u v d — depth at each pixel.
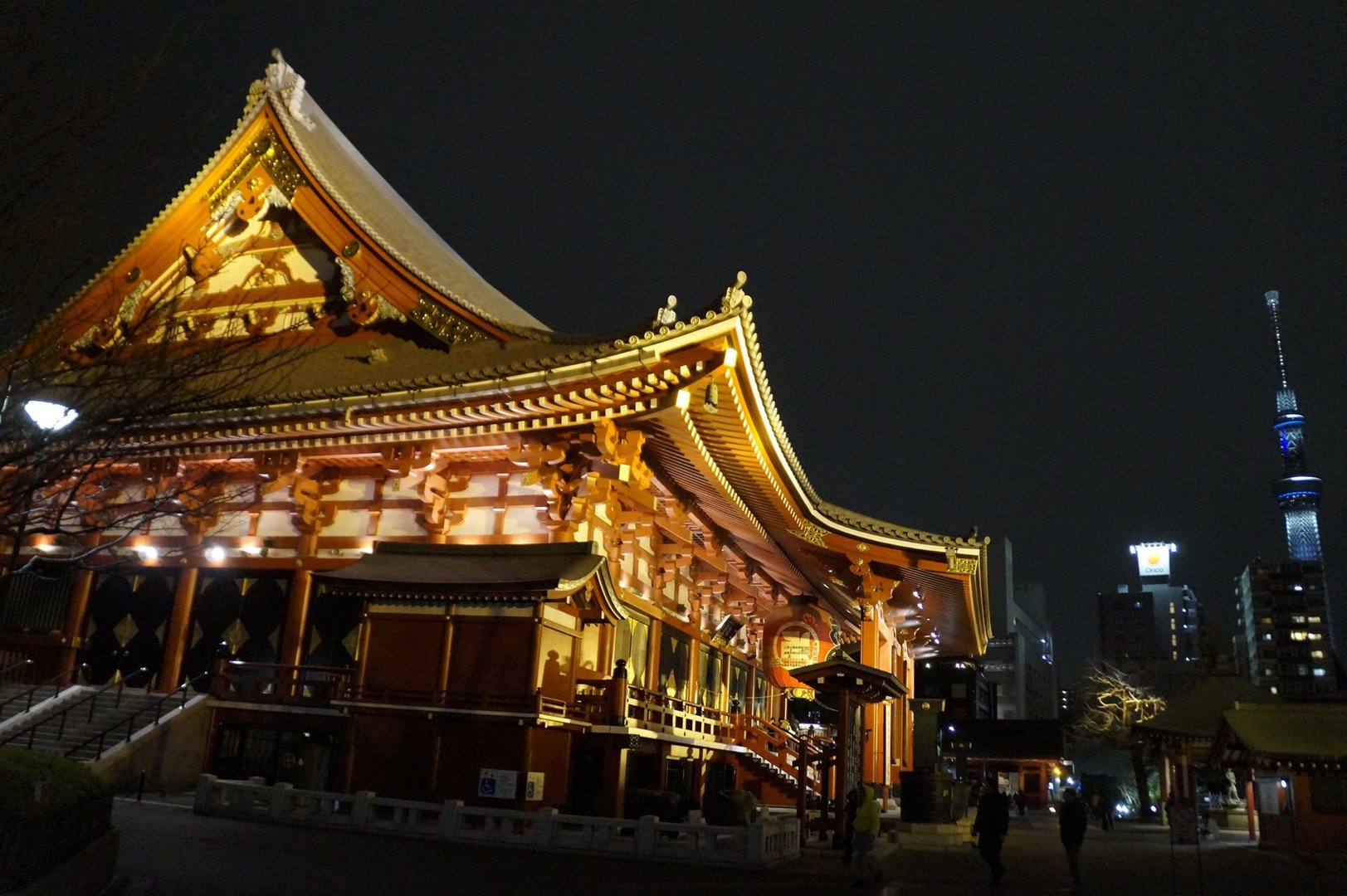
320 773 25.48
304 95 35.94
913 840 31.75
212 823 21.17
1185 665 142.25
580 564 23.69
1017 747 87.25
